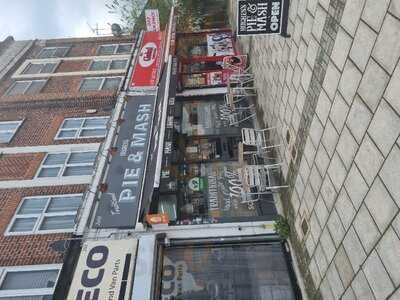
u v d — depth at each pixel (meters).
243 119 14.64
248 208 11.47
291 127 9.59
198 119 15.22
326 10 6.80
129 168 12.15
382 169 4.99
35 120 14.62
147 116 14.19
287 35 9.51
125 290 8.77
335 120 6.52
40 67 18.14
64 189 11.78
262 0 9.23
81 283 8.91
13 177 12.25
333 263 6.95
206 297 9.34
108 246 9.60
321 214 7.44
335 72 6.46
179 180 12.70
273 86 11.55
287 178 10.16
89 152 13.27
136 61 17.02
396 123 4.62
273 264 9.84
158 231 10.36
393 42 4.60
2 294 9.33
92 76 17.08
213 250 10.24
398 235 4.69
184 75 16.02
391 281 4.95
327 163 7.00
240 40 18.36
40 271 9.73
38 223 10.88
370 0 5.12
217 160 13.28
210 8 26.20
